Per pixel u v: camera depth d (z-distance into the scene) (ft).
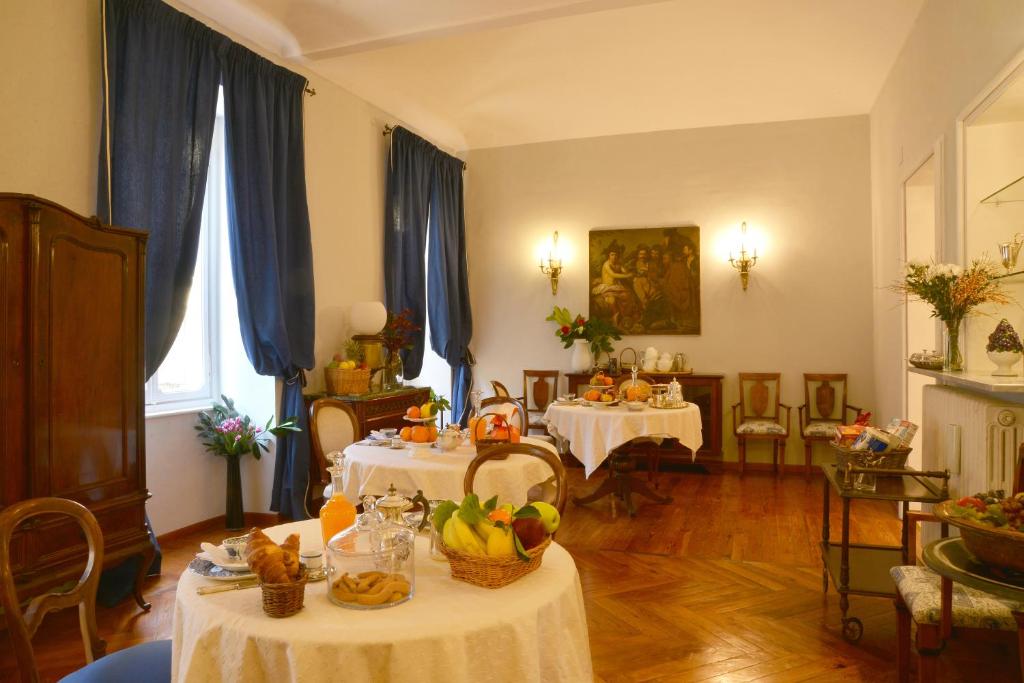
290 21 16.28
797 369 23.56
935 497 10.11
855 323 23.06
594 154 25.66
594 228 25.64
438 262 24.66
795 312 23.59
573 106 23.54
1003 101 10.57
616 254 25.21
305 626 5.03
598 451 16.90
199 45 14.60
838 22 17.53
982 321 11.59
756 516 17.76
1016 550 6.26
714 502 19.29
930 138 14.65
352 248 20.30
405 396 19.34
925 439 12.95
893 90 19.10
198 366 16.71
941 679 9.35
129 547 11.10
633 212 25.23
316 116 18.81
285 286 16.97
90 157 12.57
